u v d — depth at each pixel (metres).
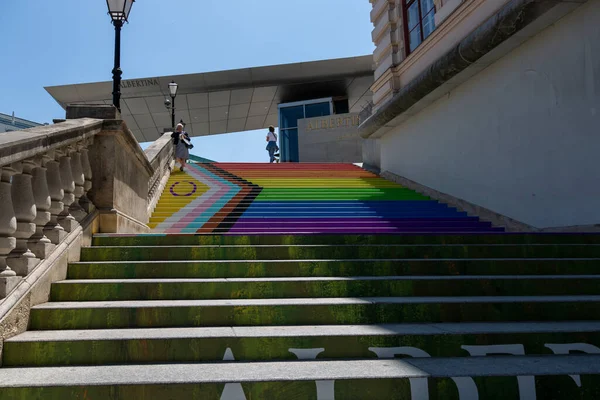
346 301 3.84
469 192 9.43
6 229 3.19
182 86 23.34
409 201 10.10
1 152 2.88
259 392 2.59
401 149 12.77
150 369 2.84
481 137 9.05
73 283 3.91
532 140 7.58
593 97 6.39
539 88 7.44
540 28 7.34
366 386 2.63
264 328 3.46
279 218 8.56
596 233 5.94
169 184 11.90
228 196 10.70
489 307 3.82
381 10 13.30
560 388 2.71
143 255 4.79
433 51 10.59
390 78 12.57
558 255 5.43
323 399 2.60
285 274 4.57
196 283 4.05
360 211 9.49
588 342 3.34
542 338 3.31
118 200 5.65
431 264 4.75
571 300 3.91
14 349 2.97
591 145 6.41
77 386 2.51
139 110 25.98
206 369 2.84
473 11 8.95
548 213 7.19
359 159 21.92
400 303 3.76
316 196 10.78
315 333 3.23
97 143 5.45
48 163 4.06
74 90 22.70
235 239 5.38
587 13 6.53
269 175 13.86
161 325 3.54
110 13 6.70
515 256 5.34
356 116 22.14
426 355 3.21
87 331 3.33
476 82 9.27
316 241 5.55
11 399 2.47
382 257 5.13
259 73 23.28
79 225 4.75
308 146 22.45
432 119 11.08
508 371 2.77
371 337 3.21
